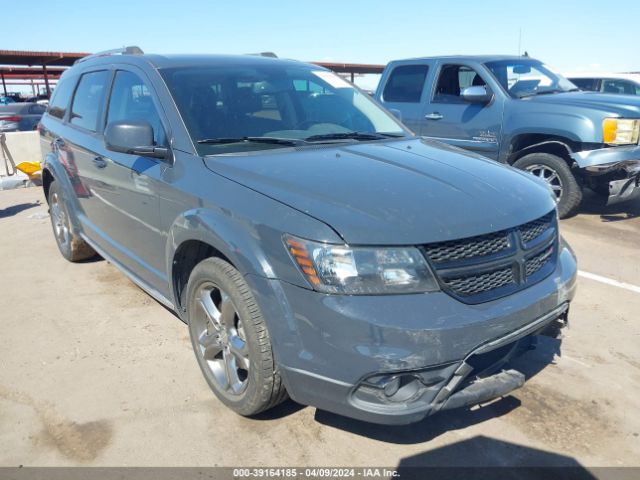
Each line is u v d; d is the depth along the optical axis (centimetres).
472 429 290
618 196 654
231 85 374
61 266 540
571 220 690
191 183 306
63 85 548
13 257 572
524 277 265
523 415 301
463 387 252
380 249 234
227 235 269
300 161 306
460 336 233
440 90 782
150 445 278
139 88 382
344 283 233
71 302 452
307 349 241
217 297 310
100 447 277
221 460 268
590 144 637
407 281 235
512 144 701
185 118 338
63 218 537
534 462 266
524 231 271
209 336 308
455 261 243
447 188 275
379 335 227
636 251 573
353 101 425
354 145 349
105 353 368
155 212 344
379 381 231
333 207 249
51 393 323
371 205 251
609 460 268
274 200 261
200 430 289
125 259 410
